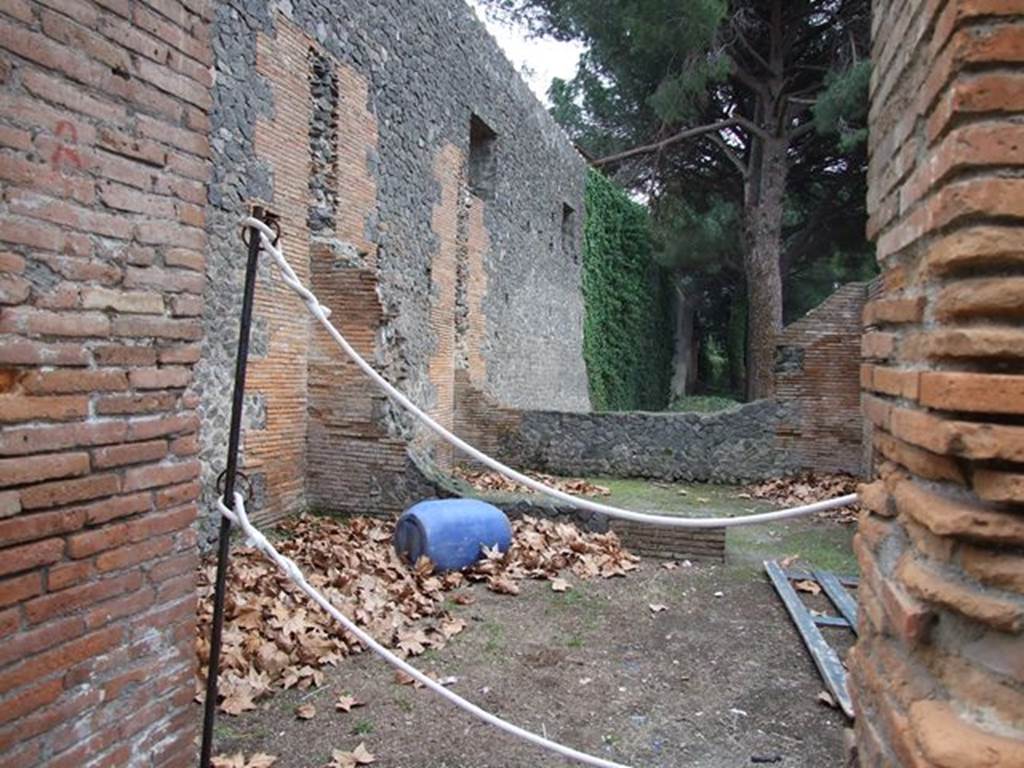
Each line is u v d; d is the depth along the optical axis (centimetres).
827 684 443
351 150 897
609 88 2102
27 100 192
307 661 454
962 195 144
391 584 592
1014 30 140
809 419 1184
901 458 179
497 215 1493
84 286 209
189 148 245
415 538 654
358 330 833
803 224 2322
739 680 457
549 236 1831
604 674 463
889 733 170
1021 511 138
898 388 179
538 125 1727
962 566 146
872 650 198
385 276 997
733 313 2942
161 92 232
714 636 529
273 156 755
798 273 2842
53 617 202
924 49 168
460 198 1293
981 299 142
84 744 212
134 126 223
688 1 1469
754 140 1920
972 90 142
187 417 249
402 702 418
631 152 2028
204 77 251
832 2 1694
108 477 218
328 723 394
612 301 2333
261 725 389
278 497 789
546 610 575
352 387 832
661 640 520
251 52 714
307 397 840
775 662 485
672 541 731
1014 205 139
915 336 173
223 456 695
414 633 501
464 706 278
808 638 507
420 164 1108
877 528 198
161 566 239
